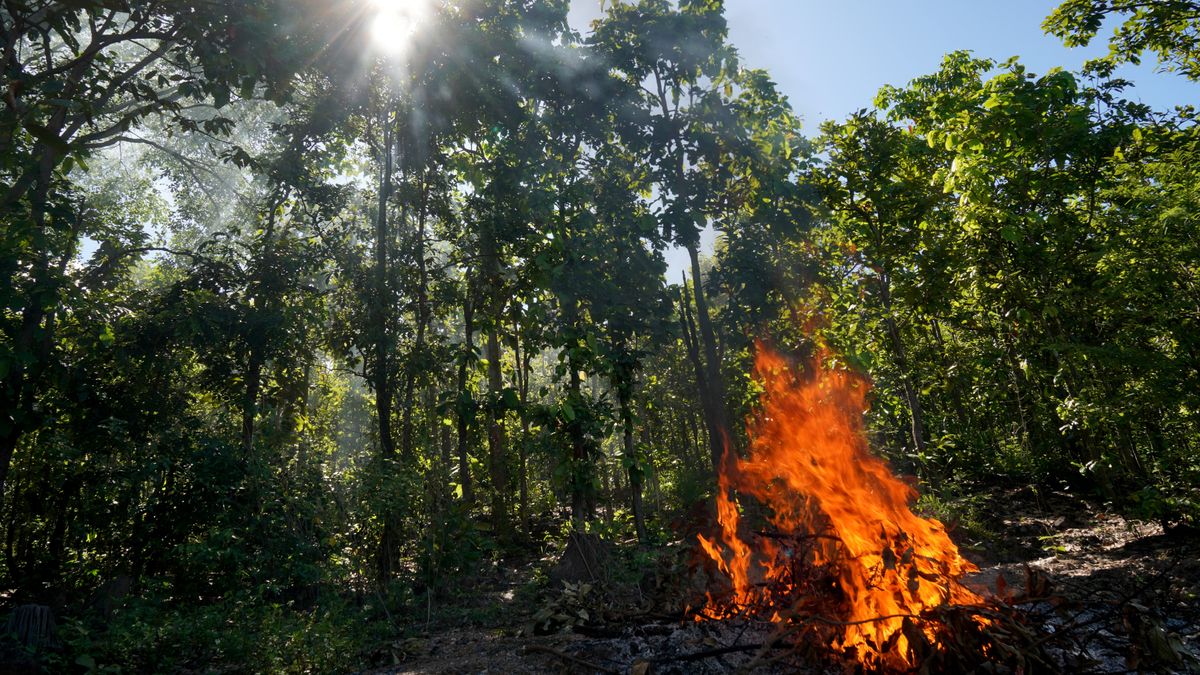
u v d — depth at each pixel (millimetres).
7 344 8336
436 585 8766
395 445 12375
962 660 3797
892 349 11344
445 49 12164
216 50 7965
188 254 12086
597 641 5379
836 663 4234
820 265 13883
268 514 8805
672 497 15328
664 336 13633
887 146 10820
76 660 5484
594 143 14258
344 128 13156
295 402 13734
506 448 14977
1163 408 7676
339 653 6230
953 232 10000
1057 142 8711
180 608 7309
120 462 9773
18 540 10352
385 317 12117
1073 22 10344
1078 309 8164
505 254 12898
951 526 8336
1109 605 5113
